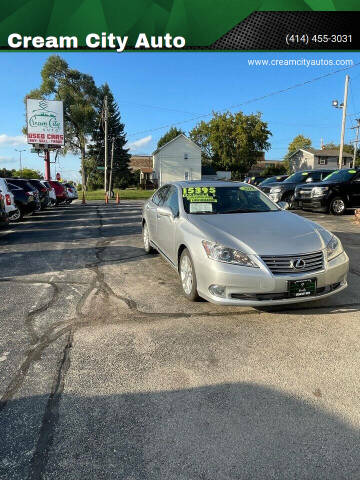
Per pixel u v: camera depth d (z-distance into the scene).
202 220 4.33
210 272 3.61
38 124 31.55
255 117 59.94
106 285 4.99
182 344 3.22
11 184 13.09
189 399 2.44
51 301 4.34
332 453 1.97
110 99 58.69
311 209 13.59
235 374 2.74
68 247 7.90
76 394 2.49
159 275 5.50
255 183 28.39
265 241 3.67
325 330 3.48
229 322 3.68
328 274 3.60
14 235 9.79
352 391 2.53
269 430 2.14
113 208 20.72
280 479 1.81
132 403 2.40
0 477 1.81
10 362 2.92
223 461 1.92
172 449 2.00
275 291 3.45
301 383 2.62
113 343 3.25
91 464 1.90
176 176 58.44
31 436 2.09
